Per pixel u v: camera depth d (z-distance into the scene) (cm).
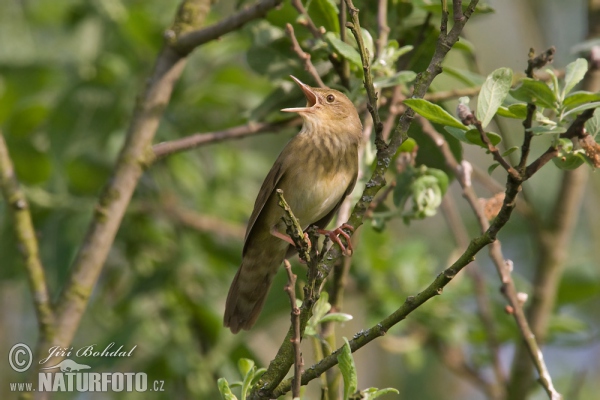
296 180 877
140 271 1125
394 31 879
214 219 1144
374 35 871
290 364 566
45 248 1043
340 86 873
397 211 823
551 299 1057
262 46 888
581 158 558
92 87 1116
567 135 554
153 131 829
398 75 752
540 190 1405
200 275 1114
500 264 780
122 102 1119
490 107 555
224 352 1055
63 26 1228
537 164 534
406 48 794
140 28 1145
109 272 1153
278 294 1010
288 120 918
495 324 1140
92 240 796
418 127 879
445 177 823
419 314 1113
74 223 1054
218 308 1086
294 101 909
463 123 550
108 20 1187
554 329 1163
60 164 1076
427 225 1483
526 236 1469
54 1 1242
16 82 1180
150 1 1201
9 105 1186
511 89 564
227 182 1214
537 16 1311
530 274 1414
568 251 1368
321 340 661
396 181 830
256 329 1040
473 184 1492
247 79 1193
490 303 1162
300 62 892
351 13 580
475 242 530
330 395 698
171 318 1072
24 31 1234
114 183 812
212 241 1166
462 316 1137
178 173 1166
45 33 1239
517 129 1360
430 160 891
